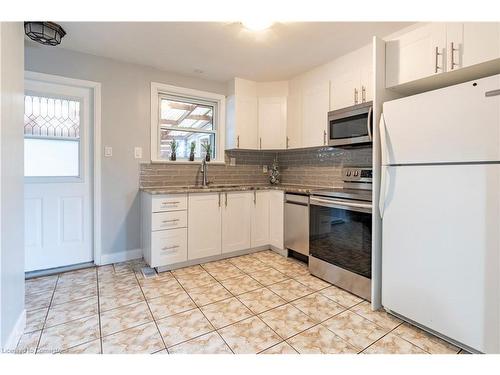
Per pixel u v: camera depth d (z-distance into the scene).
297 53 2.75
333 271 2.41
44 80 2.58
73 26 2.22
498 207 1.35
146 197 2.85
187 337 1.65
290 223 3.10
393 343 1.60
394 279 1.84
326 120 2.97
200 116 3.62
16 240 1.59
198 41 2.50
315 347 1.56
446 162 1.54
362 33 2.35
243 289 2.33
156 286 2.38
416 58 1.80
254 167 3.97
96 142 2.84
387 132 1.84
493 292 1.37
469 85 1.43
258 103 3.62
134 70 3.03
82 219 2.88
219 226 3.06
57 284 2.40
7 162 1.46
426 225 1.64
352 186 2.96
